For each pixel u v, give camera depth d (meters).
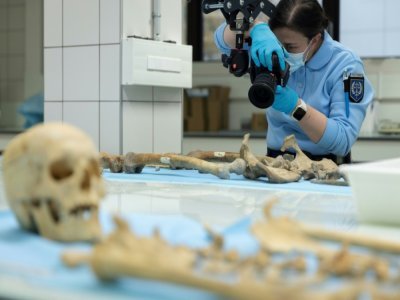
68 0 2.07
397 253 0.71
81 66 2.06
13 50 3.94
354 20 3.57
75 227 0.77
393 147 3.04
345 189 1.38
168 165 1.66
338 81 2.02
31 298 0.56
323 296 0.47
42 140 0.79
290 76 2.08
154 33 2.09
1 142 3.46
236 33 1.84
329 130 1.90
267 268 0.55
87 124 2.06
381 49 3.54
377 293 0.50
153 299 0.54
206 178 1.58
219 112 3.69
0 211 0.98
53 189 0.76
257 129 3.63
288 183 1.49
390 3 3.49
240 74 1.84
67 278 0.61
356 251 0.70
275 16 1.88
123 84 1.98
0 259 0.69
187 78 2.15
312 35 1.90
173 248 0.59
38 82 3.89
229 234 0.80
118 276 0.58
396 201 0.92
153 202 1.16
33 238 0.79
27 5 3.87
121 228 0.62
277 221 0.75
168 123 2.18
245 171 1.55
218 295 0.52
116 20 1.97
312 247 0.68
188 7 3.80
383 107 3.53
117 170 1.70
